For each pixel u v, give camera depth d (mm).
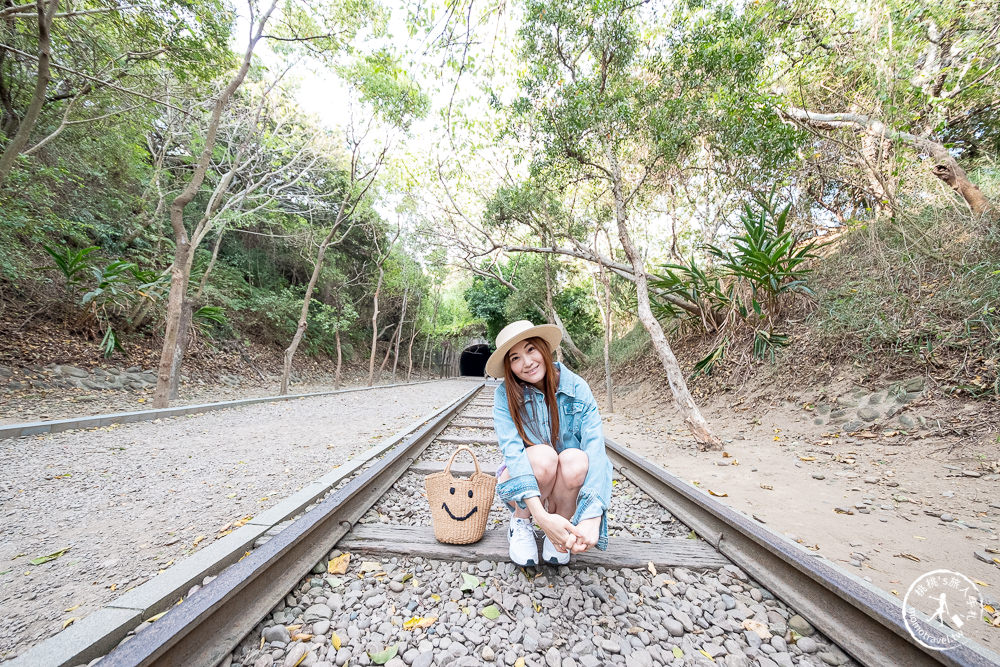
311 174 13172
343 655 1331
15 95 6734
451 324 29672
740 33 4910
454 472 3291
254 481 3094
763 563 1896
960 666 1114
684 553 2068
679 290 7660
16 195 6801
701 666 1360
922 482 3158
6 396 5949
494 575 1824
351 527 2174
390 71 7832
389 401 9203
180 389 8906
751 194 6578
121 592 1677
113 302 8398
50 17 4816
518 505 1810
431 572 1850
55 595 1648
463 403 8297
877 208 5992
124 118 7812
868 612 1382
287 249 16203
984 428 3525
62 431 4695
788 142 5105
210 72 6703
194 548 2045
